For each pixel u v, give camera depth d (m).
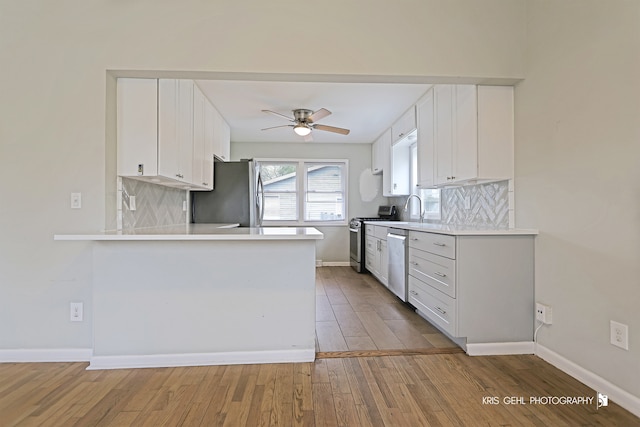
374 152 6.29
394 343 2.67
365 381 2.08
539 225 2.42
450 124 3.09
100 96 2.33
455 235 2.46
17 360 2.33
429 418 1.71
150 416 1.73
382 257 4.55
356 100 3.99
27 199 2.31
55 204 2.32
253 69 2.37
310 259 2.36
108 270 2.27
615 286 1.85
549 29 2.29
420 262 3.18
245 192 4.20
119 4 2.34
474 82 2.59
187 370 2.23
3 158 2.30
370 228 5.29
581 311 2.07
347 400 1.87
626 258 1.79
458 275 2.47
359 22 2.42
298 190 6.38
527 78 2.50
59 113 2.32
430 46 2.45
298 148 6.34
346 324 3.12
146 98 2.47
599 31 1.93
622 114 1.80
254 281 2.34
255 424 1.66
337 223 6.43
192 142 3.24
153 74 2.40
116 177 2.46
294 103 4.08
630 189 1.76
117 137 2.46
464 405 1.82
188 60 2.35
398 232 3.86
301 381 2.08
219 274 2.32
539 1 2.38
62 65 2.32
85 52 2.33
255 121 4.84
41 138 2.31
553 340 2.31
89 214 2.32
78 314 2.35
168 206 3.53
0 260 2.32
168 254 2.29
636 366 1.74
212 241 2.31
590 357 2.01
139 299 2.28
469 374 2.17
